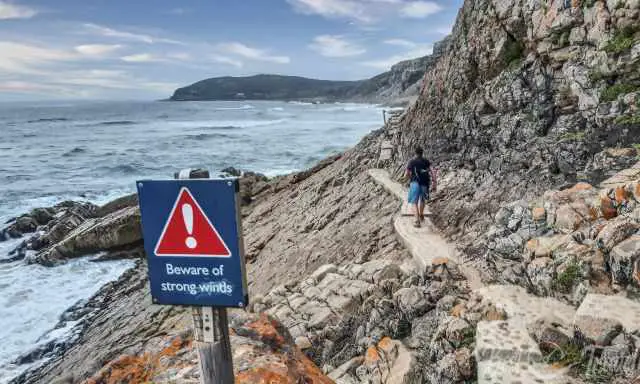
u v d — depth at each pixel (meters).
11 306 17.53
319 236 15.65
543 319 5.54
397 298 8.03
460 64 15.58
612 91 9.92
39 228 26.72
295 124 92.12
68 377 6.25
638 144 8.59
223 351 3.09
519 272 7.16
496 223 8.54
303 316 9.41
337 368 7.41
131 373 4.59
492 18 13.96
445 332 6.39
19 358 14.09
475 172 13.02
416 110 18.53
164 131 85.88
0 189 37.28
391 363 6.86
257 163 46.91
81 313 16.97
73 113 188.75
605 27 10.18
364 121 96.38
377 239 12.48
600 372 4.62
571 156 9.63
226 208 2.70
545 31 11.85
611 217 6.64
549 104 11.69
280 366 4.29
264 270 15.83
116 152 56.66
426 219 12.17
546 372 4.87
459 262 9.02
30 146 65.94
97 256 22.86
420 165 11.48
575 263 6.02
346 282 10.05
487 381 4.95
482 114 13.82
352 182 19.45
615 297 5.25
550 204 7.67
